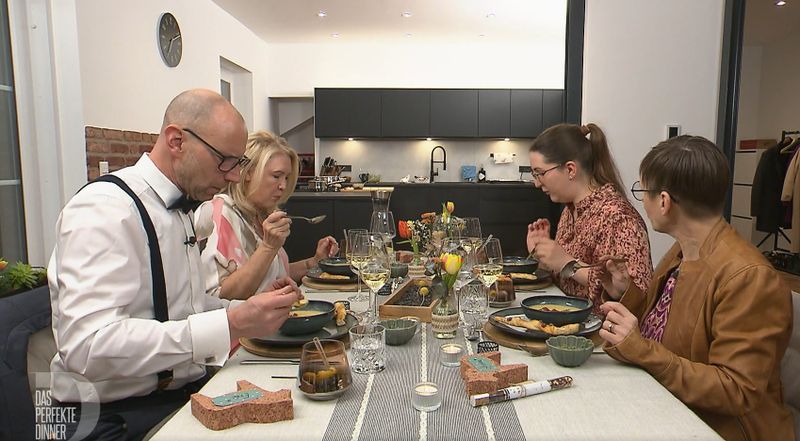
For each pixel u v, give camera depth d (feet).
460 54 23.94
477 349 4.09
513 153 23.93
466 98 22.85
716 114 9.22
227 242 5.71
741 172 20.97
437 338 4.51
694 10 9.05
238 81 21.79
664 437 2.85
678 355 4.05
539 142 6.44
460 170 24.08
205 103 4.02
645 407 3.19
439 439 2.82
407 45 23.85
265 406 3.01
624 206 5.88
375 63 24.03
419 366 3.86
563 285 6.48
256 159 6.21
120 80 11.68
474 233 6.85
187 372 4.24
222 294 5.28
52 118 9.61
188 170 4.06
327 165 23.58
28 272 6.13
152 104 13.17
